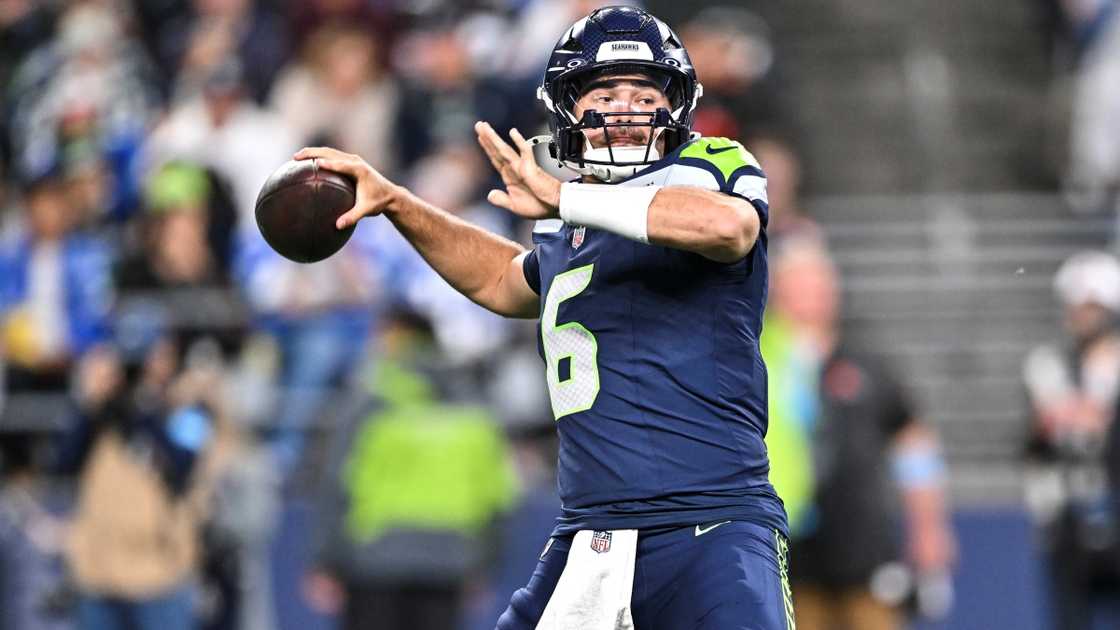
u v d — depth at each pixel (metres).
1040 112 49.22
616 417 13.76
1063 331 38.88
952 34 51.84
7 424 31.03
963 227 42.06
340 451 26.12
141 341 27.11
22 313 33.06
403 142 38.66
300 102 39.25
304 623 29.59
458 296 32.78
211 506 27.52
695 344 13.72
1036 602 30.22
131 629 26.91
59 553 29.61
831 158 46.94
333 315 31.44
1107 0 44.84
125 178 36.47
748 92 38.53
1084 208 43.06
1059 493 29.22
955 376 39.16
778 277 26.30
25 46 44.31
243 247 32.19
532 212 13.59
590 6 40.22
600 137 14.15
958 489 33.91
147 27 44.00
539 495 29.89
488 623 29.38
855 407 25.81
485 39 39.88
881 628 25.95
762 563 13.39
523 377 31.75
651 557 13.59
